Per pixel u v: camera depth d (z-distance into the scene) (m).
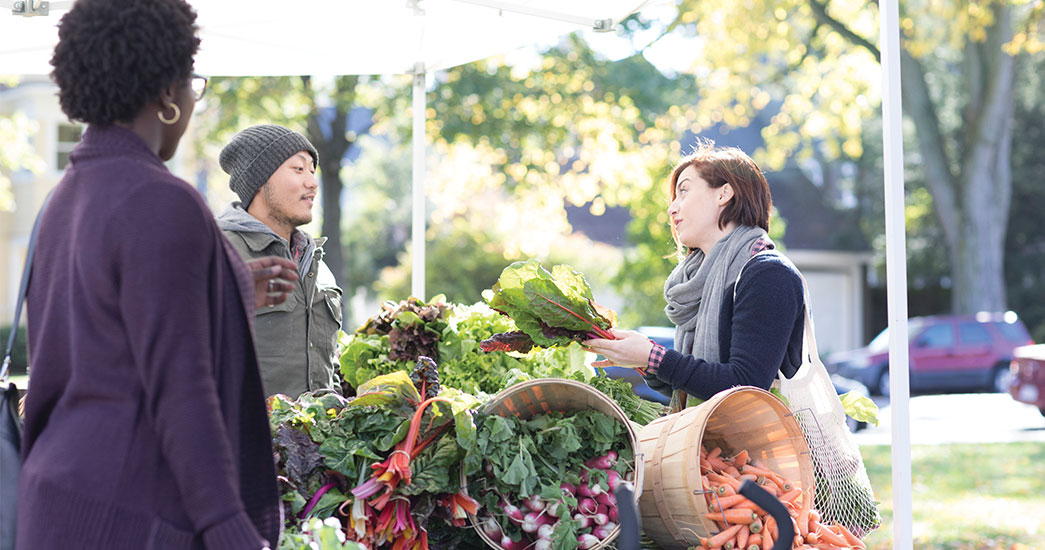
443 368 2.80
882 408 13.73
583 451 2.35
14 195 20.97
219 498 1.41
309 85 14.59
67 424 1.51
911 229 22.62
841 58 17.97
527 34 3.47
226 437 1.45
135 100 1.57
